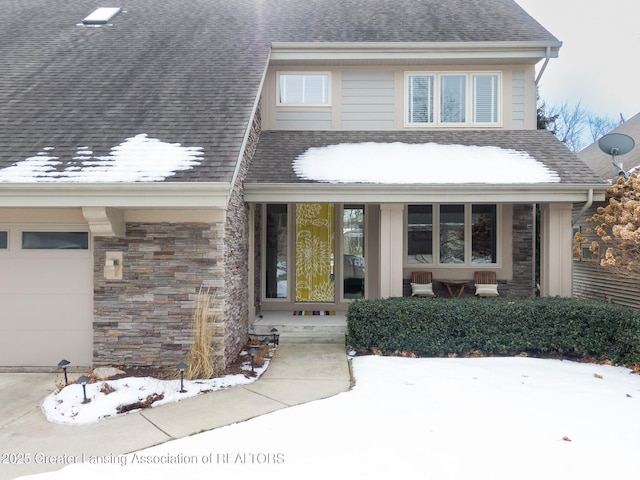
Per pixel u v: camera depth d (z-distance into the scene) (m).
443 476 3.41
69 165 5.53
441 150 8.34
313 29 9.77
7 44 9.14
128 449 3.91
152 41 9.34
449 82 9.39
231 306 6.46
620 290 8.84
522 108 9.34
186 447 3.92
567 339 6.54
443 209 9.47
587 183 7.09
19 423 4.47
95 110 6.79
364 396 5.09
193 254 5.99
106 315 6.04
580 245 9.22
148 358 6.02
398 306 6.85
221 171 5.46
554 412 4.60
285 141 8.75
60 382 5.62
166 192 5.29
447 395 5.08
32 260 6.20
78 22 10.42
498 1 11.20
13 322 6.20
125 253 6.02
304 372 6.08
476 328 6.71
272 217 9.47
